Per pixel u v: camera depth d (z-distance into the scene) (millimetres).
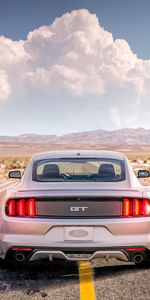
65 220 5020
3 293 4750
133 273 5488
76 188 5219
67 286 4988
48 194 5070
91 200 5078
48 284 5062
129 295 4672
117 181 5586
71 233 5031
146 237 5105
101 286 4980
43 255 5125
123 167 6086
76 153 6719
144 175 8086
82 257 5082
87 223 5000
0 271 5633
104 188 5246
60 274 5465
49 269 5695
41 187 5340
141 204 5148
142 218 5102
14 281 5180
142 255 5195
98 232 5043
